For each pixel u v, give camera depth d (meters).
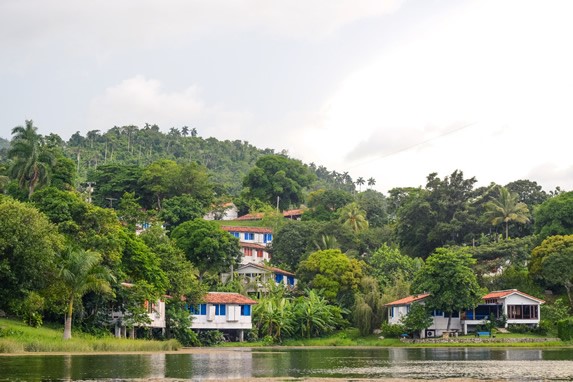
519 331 104.06
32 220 63.22
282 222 167.25
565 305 113.44
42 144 120.50
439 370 46.50
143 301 81.19
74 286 68.56
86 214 81.94
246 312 100.25
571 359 59.53
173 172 171.00
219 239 119.00
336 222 145.00
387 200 191.00
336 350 83.06
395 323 107.62
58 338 67.56
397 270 122.75
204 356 63.06
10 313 73.88
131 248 84.06
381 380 39.06
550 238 113.25
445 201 143.12
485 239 132.12
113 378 38.00
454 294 99.31
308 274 120.50
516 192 156.00
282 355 67.94
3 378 37.06
